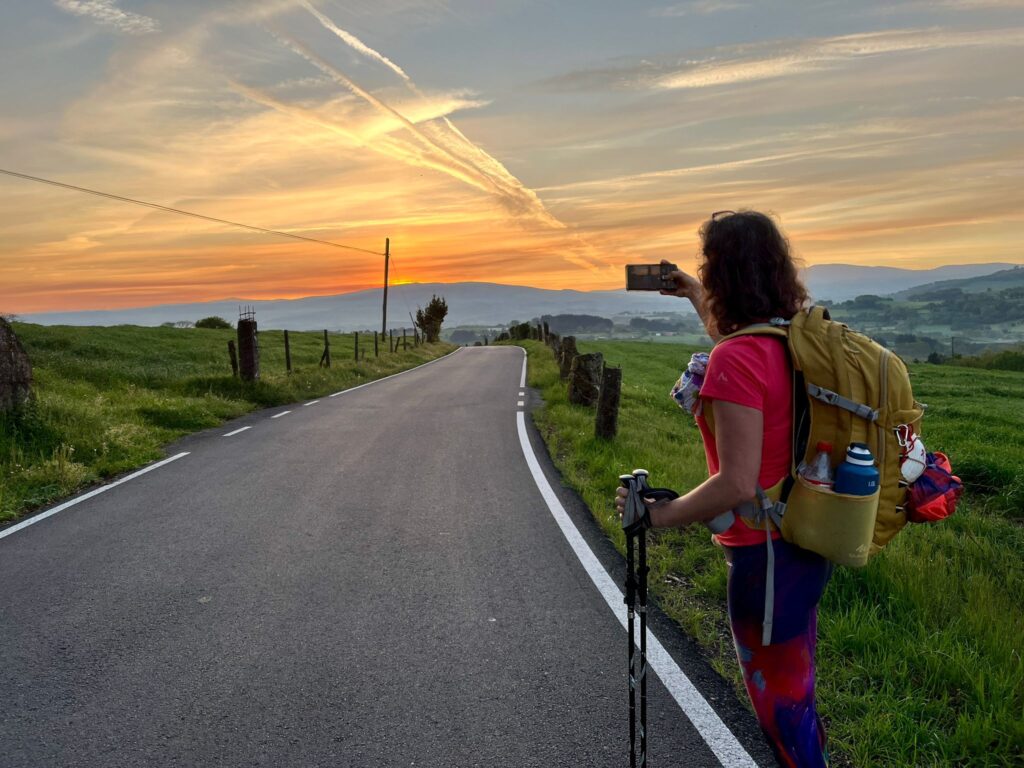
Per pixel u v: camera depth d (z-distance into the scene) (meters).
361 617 4.38
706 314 2.18
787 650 2.01
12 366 9.69
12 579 5.11
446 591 4.78
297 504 7.12
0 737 3.12
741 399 1.83
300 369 22.70
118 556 5.58
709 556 5.27
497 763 2.89
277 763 2.91
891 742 2.90
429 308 66.25
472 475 8.42
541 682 3.54
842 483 1.81
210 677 3.64
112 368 19.62
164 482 8.16
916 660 3.52
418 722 3.20
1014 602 4.66
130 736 3.12
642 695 2.24
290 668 3.73
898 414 1.86
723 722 3.13
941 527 6.80
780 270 1.98
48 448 9.08
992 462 9.60
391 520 6.52
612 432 10.15
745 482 1.82
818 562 1.97
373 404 15.98
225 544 5.86
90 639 4.11
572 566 5.23
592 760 2.89
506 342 69.31
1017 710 3.10
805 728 2.02
